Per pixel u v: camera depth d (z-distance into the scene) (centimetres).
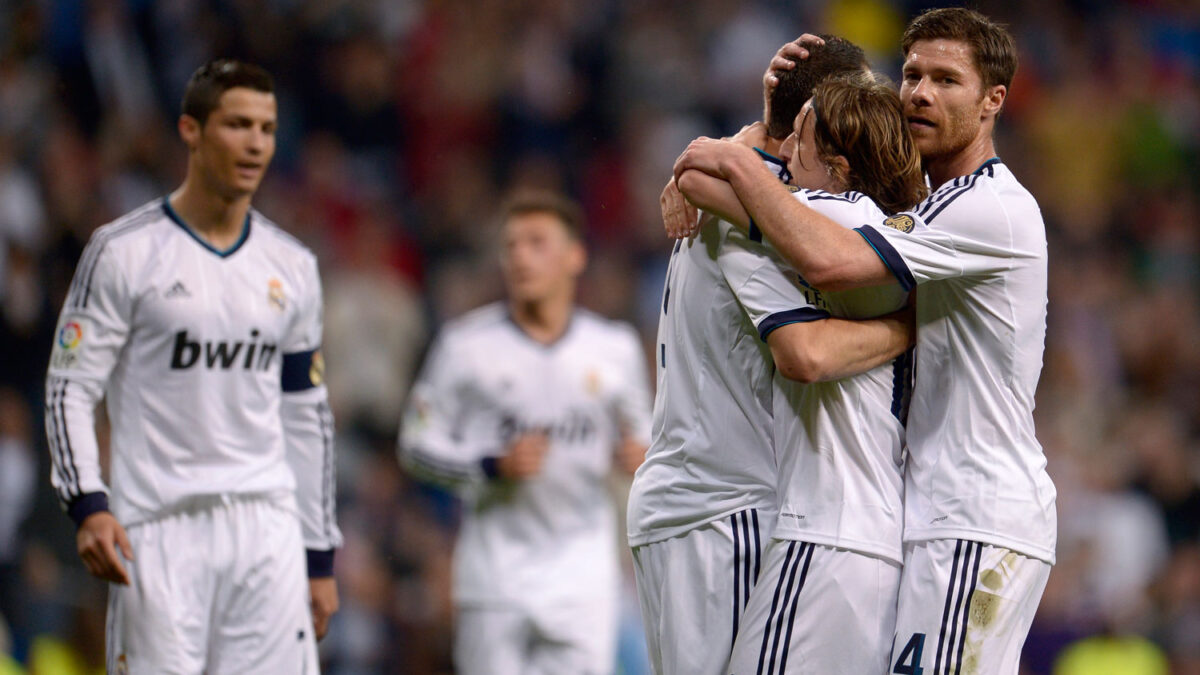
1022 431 1139
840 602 1109
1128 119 4500
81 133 3312
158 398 1377
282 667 1398
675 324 1208
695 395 1188
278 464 1438
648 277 3859
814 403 1133
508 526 1986
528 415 2044
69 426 1337
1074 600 2834
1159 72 4716
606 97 4209
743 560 1160
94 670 2155
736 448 1170
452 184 3862
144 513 1367
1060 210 4278
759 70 4316
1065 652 2770
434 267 3712
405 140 3966
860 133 1137
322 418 1492
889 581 1128
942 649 1096
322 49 3900
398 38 4066
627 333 2138
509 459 1930
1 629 2059
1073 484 3222
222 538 1381
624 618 2498
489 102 4050
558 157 4047
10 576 2134
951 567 1105
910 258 1089
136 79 3531
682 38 4319
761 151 1205
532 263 2050
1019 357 1133
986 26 1170
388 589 2809
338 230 3600
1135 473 3275
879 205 1161
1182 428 3494
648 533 1207
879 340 1125
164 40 3628
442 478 2030
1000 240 1114
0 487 2464
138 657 1348
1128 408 3562
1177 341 3859
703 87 4269
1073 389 3503
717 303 1171
